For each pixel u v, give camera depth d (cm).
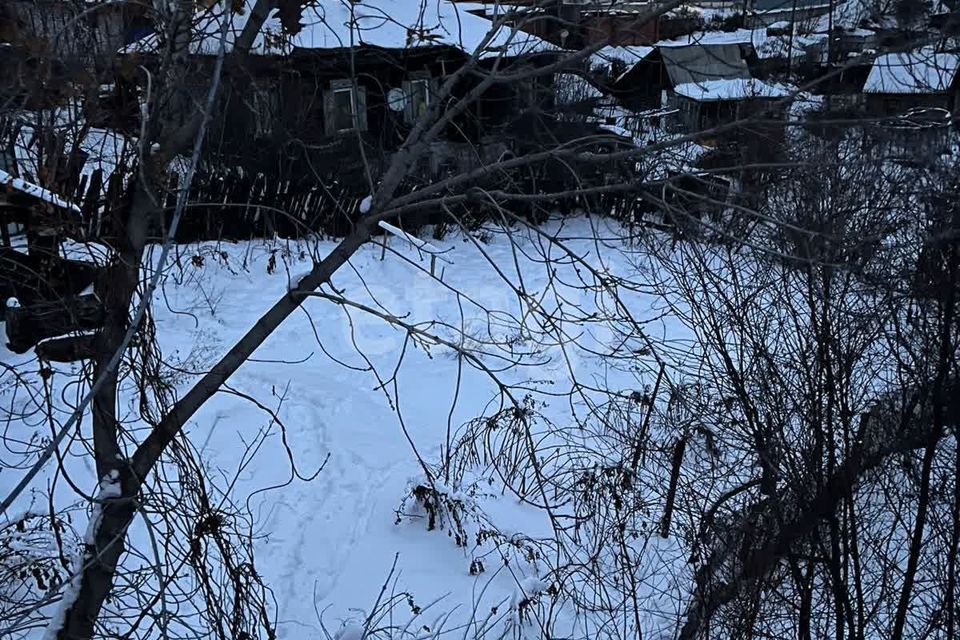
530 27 375
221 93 317
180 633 517
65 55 285
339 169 1354
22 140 305
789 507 604
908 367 581
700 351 840
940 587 601
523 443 861
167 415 324
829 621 607
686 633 613
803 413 612
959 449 577
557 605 665
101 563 308
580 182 311
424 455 907
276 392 1019
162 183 296
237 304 1273
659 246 696
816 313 587
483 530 725
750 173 373
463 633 632
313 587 687
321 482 842
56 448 251
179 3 275
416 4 1229
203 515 339
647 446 752
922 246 505
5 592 446
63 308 323
